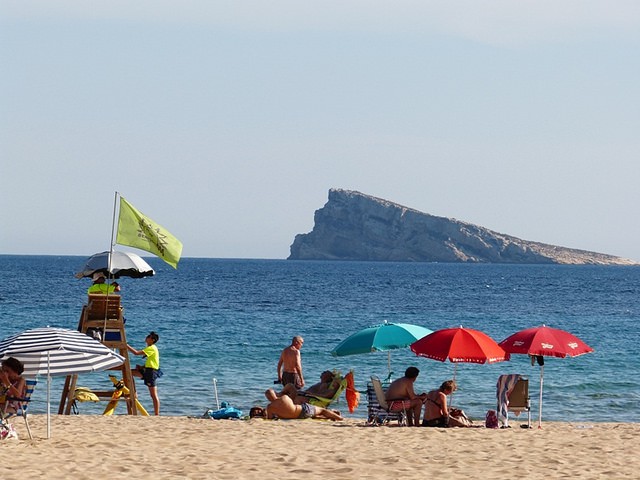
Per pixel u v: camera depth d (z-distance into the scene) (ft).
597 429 112.47
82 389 124.77
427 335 111.86
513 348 107.76
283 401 117.08
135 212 123.24
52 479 68.64
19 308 376.48
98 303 122.83
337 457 82.12
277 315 368.27
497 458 82.99
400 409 111.45
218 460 79.46
